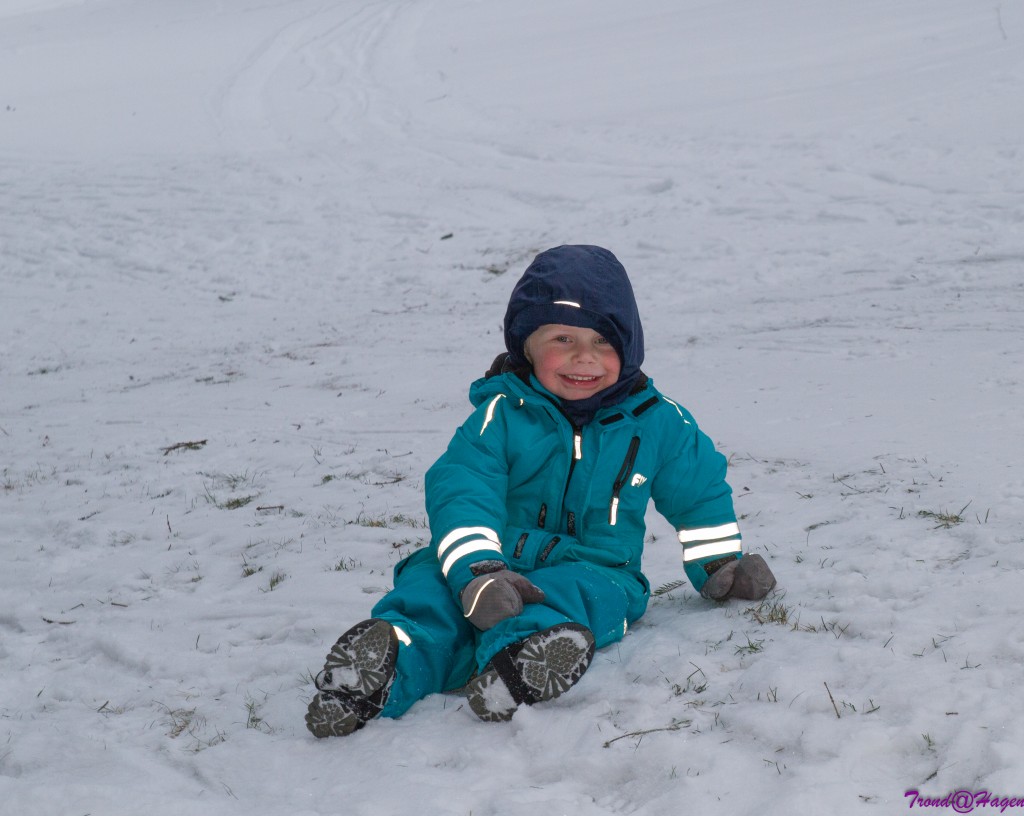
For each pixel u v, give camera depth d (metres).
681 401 8.03
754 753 2.41
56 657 4.19
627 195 20.33
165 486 7.41
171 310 17.95
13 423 10.88
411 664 2.93
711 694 2.76
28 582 5.44
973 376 7.50
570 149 24.08
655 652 3.09
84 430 10.03
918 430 6.12
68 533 6.36
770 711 2.55
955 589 3.27
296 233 21.19
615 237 17.70
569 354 3.22
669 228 17.58
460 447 3.30
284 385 11.24
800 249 15.29
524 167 23.48
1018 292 11.09
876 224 15.91
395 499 6.27
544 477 3.31
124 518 6.57
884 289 12.48
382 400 9.77
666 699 2.77
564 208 20.27
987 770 2.16
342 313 16.30
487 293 16.36
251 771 2.72
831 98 24.00
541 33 39.59
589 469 3.29
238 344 14.86
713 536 3.50
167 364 14.00
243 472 7.58
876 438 6.06
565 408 3.29
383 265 18.92
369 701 2.83
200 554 5.59
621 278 3.27
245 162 26.69
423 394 9.84
